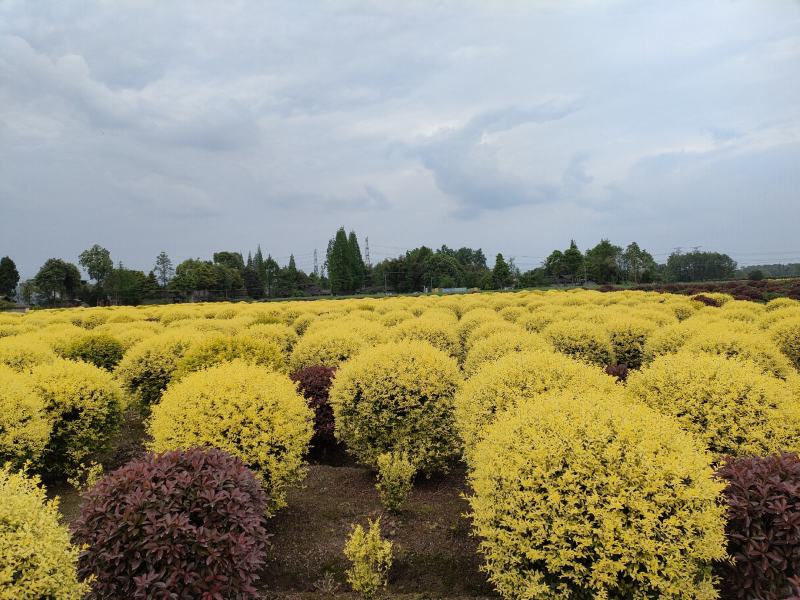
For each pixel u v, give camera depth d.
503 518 3.51
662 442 3.61
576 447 3.49
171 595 3.19
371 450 6.33
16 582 2.69
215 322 14.21
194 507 3.58
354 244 84.12
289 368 9.00
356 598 4.10
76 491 6.43
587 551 3.20
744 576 3.43
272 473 4.98
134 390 8.69
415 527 5.20
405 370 6.34
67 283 62.84
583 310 14.88
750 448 4.62
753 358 7.32
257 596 3.56
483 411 5.43
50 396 6.50
